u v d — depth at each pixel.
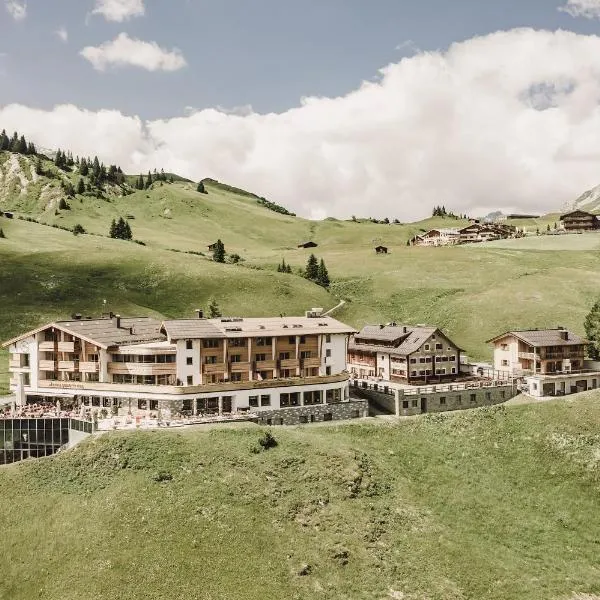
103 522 66.75
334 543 66.94
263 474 75.75
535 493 83.31
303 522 69.38
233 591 59.81
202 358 100.69
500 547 71.56
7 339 144.88
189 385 97.81
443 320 179.75
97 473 74.69
